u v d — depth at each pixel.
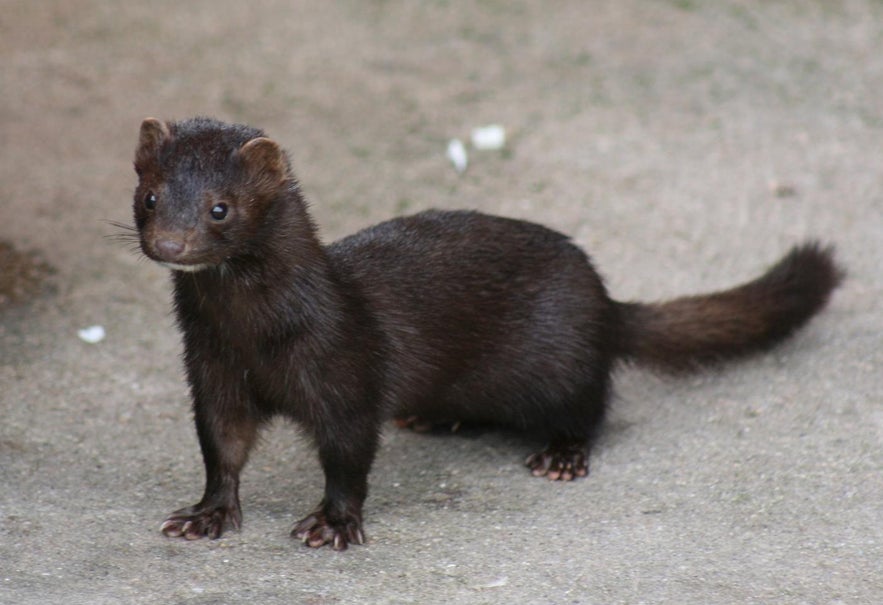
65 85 18.70
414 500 10.27
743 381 12.07
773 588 8.58
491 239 10.93
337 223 15.29
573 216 15.49
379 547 9.41
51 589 8.59
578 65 19.56
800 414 11.32
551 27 20.88
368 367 9.63
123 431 11.31
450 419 11.41
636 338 11.87
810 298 12.45
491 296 10.71
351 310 9.55
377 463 10.95
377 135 17.53
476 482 10.59
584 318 11.02
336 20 21.16
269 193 8.93
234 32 20.66
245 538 9.56
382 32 20.73
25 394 11.84
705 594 8.52
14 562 8.98
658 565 8.95
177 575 8.88
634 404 11.89
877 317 13.05
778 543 9.22
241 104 18.28
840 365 12.14
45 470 10.55
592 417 11.09
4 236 14.87
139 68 19.31
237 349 9.32
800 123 17.62
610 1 21.81
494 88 18.89
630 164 16.69
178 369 12.45
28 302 13.60
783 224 15.16
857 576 8.70
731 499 9.97
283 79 19.12
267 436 11.29
